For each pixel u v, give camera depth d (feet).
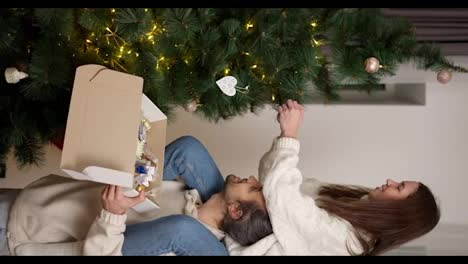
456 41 6.11
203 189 5.25
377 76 4.97
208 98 4.97
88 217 4.74
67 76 4.71
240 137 7.89
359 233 4.78
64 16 4.42
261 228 4.66
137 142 4.29
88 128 4.03
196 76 4.76
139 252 4.39
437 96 7.54
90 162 3.99
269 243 4.62
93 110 4.07
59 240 4.79
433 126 7.59
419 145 7.63
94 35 4.73
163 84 4.81
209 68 4.58
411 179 7.67
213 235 4.60
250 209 4.68
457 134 7.56
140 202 4.17
